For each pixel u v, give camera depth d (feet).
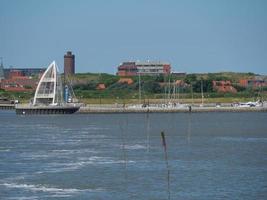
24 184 378.73
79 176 406.21
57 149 580.71
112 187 368.68
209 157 509.35
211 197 339.57
